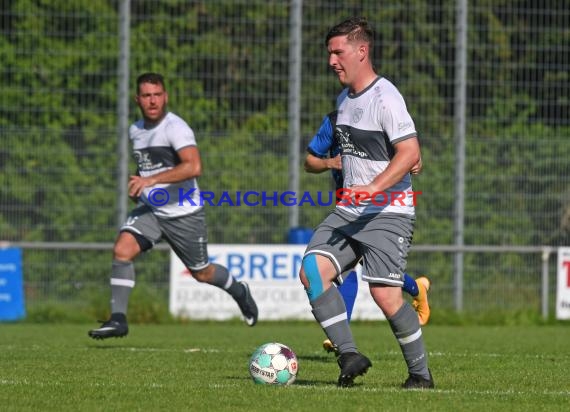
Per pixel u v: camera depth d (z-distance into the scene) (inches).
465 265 2198.6
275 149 2143.2
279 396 840.9
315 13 2160.4
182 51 2134.6
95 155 2118.6
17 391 877.2
